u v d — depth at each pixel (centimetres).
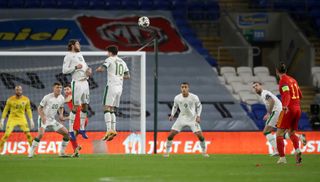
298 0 11344
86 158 5772
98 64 9188
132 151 7481
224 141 7856
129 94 8512
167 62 10125
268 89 9744
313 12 11138
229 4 11419
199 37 10819
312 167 4900
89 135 7400
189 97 6331
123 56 7612
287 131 5622
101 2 10762
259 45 11256
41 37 10075
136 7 10838
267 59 11275
